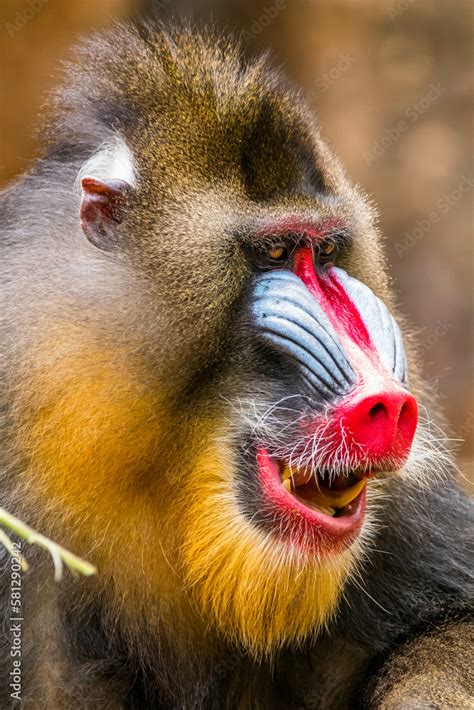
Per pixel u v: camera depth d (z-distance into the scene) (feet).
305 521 30.81
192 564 31.58
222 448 31.17
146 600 32.40
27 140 80.18
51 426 30.55
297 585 31.12
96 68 35.06
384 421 29.58
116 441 30.55
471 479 45.78
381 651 34.83
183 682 33.68
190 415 31.07
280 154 33.17
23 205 33.60
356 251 34.68
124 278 30.91
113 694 32.78
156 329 30.68
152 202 31.68
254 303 31.63
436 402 38.73
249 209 32.09
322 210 33.04
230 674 34.53
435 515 36.11
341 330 31.53
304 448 30.35
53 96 36.09
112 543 31.63
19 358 30.89
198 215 31.60
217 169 32.35
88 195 31.48
